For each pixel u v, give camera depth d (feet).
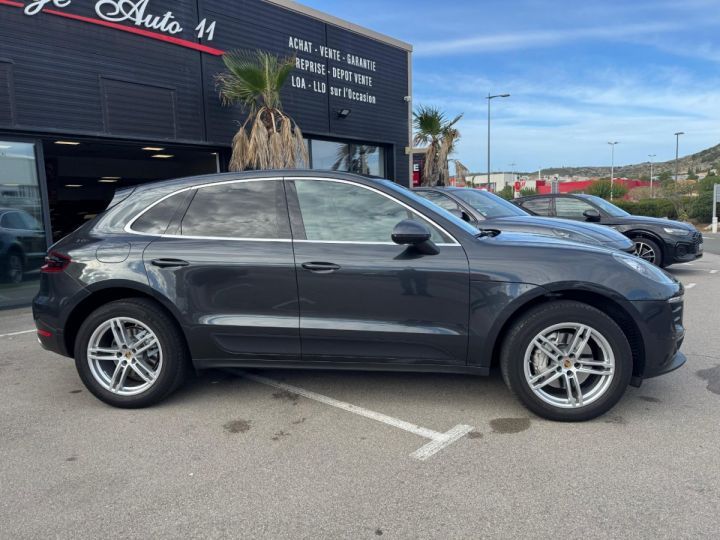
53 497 8.87
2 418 12.21
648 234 30.37
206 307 12.02
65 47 28.55
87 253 12.48
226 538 7.72
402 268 11.39
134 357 12.43
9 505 8.65
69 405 12.97
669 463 9.55
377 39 48.47
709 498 8.43
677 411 11.80
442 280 11.28
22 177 27.71
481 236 12.07
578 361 11.10
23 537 7.80
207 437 11.03
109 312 12.24
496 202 24.49
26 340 19.86
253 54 38.22
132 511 8.43
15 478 9.51
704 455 9.81
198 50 34.78
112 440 10.97
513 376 11.27
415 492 8.82
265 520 8.14
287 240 11.98
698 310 21.80
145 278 12.07
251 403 12.81
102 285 12.21
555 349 11.10
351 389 13.57
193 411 12.40
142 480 9.37
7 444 10.87
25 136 27.66
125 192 13.28
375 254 11.56
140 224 12.69
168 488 9.09
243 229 12.25
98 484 9.26
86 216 60.54
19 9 26.76
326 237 11.93
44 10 27.61
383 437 10.89
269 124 34.45
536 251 11.30
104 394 12.53
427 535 7.70
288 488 9.02
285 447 10.53
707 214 95.50
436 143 55.06
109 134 30.63
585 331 10.95
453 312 11.33
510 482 9.05
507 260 11.20
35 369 16.01
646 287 10.94
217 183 12.72
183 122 34.30
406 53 51.85
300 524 8.02
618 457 9.80
